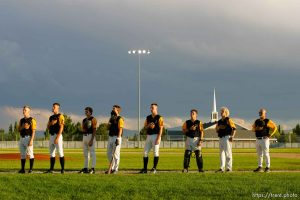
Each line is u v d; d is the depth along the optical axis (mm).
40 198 12984
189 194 13305
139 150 63125
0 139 91938
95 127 18984
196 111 19703
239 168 22609
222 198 12859
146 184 14484
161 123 19281
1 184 14461
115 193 13430
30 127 18688
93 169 19047
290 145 102500
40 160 30359
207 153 52375
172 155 43844
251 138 121438
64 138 91688
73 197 13102
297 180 15523
